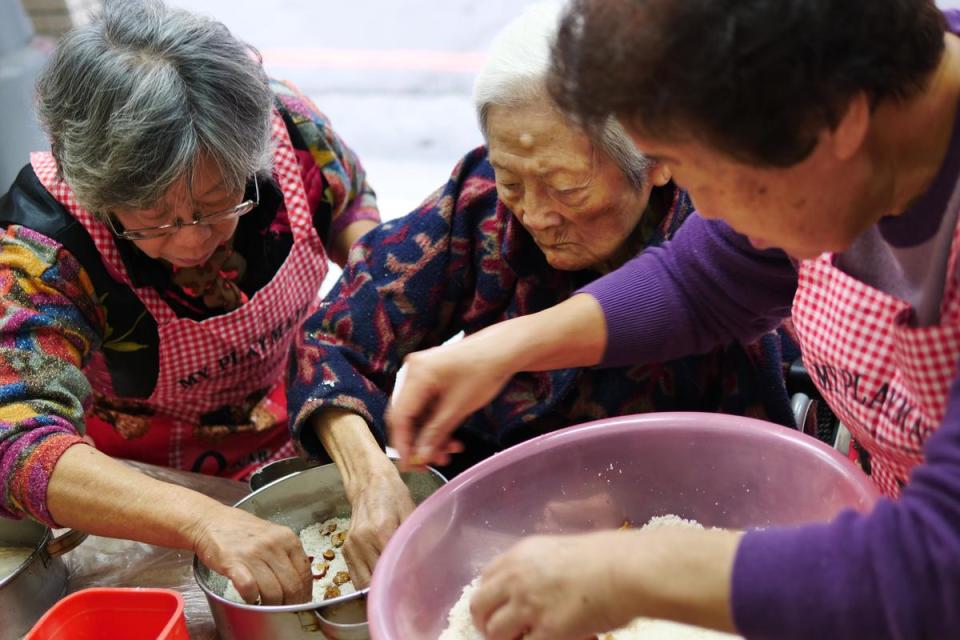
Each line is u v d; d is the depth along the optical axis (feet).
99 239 4.31
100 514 3.76
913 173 2.31
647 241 4.01
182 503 3.73
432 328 4.41
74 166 3.79
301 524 4.30
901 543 1.86
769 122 1.96
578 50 2.13
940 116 2.21
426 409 3.28
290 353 4.43
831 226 2.26
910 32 2.00
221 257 4.74
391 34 16.38
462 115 14.83
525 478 3.54
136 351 4.72
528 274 4.14
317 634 3.25
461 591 3.40
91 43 3.76
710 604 1.99
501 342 3.34
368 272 4.36
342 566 4.03
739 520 3.57
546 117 3.38
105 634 3.44
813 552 1.93
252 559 3.51
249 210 4.34
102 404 5.20
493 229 4.15
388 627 2.77
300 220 4.87
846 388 2.96
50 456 3.80
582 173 3.45
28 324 4.09
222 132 3.83
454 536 3.39
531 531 3.61
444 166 13.50
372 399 4.14
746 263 3.35
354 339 4.28
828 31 1.89
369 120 14.76
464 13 17.03
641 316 3.49
